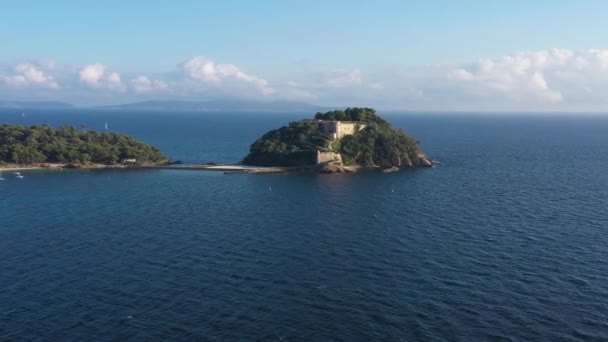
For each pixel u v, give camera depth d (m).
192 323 77.06
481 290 88.75
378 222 134.62
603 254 106.88
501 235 121.06
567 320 78.44
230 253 108.06
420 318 78.94
